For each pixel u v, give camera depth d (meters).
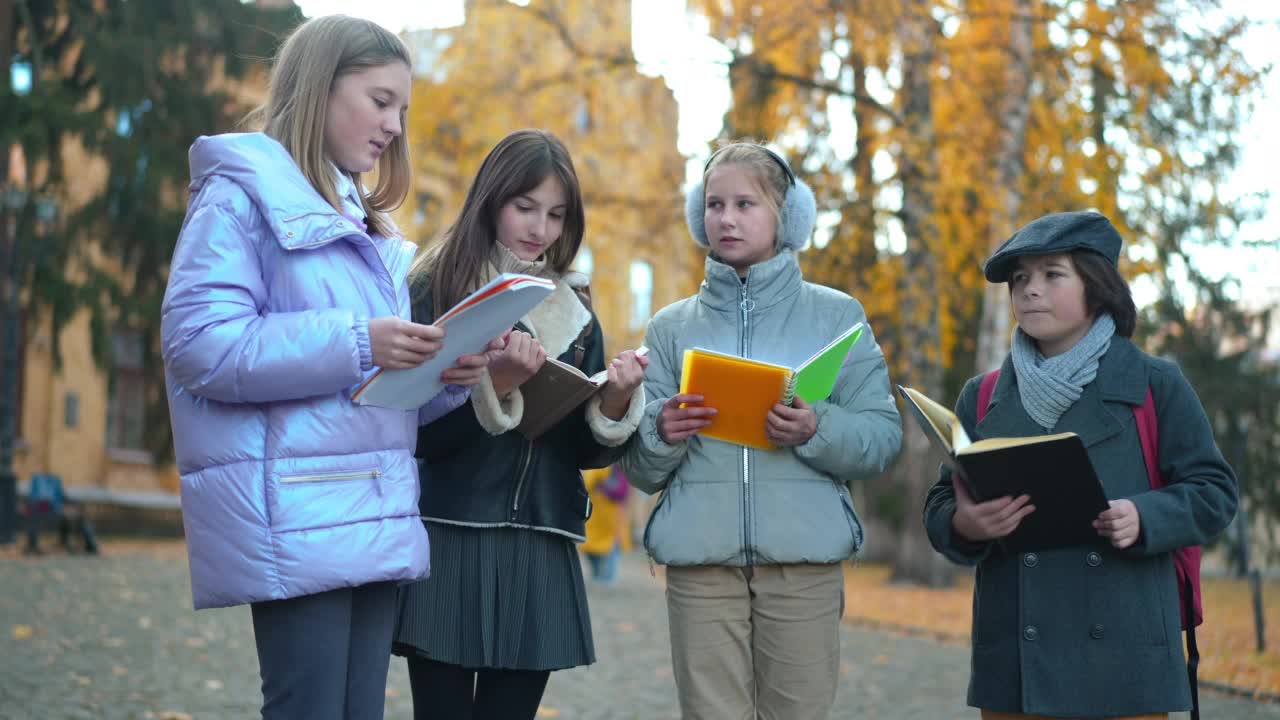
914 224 15.40
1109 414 3.45
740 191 4.21
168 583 13.81
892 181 15.28
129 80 19.55
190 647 8.87
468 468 3.81
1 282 19.58
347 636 3.08
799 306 4.24
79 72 19.98
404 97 3.29
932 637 12.16
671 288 35.72
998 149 14.41
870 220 15.27
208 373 2.93
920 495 18.92
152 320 20.27
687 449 4.12
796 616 4.04
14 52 19.78
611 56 16.61
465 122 17.09
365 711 3.17
